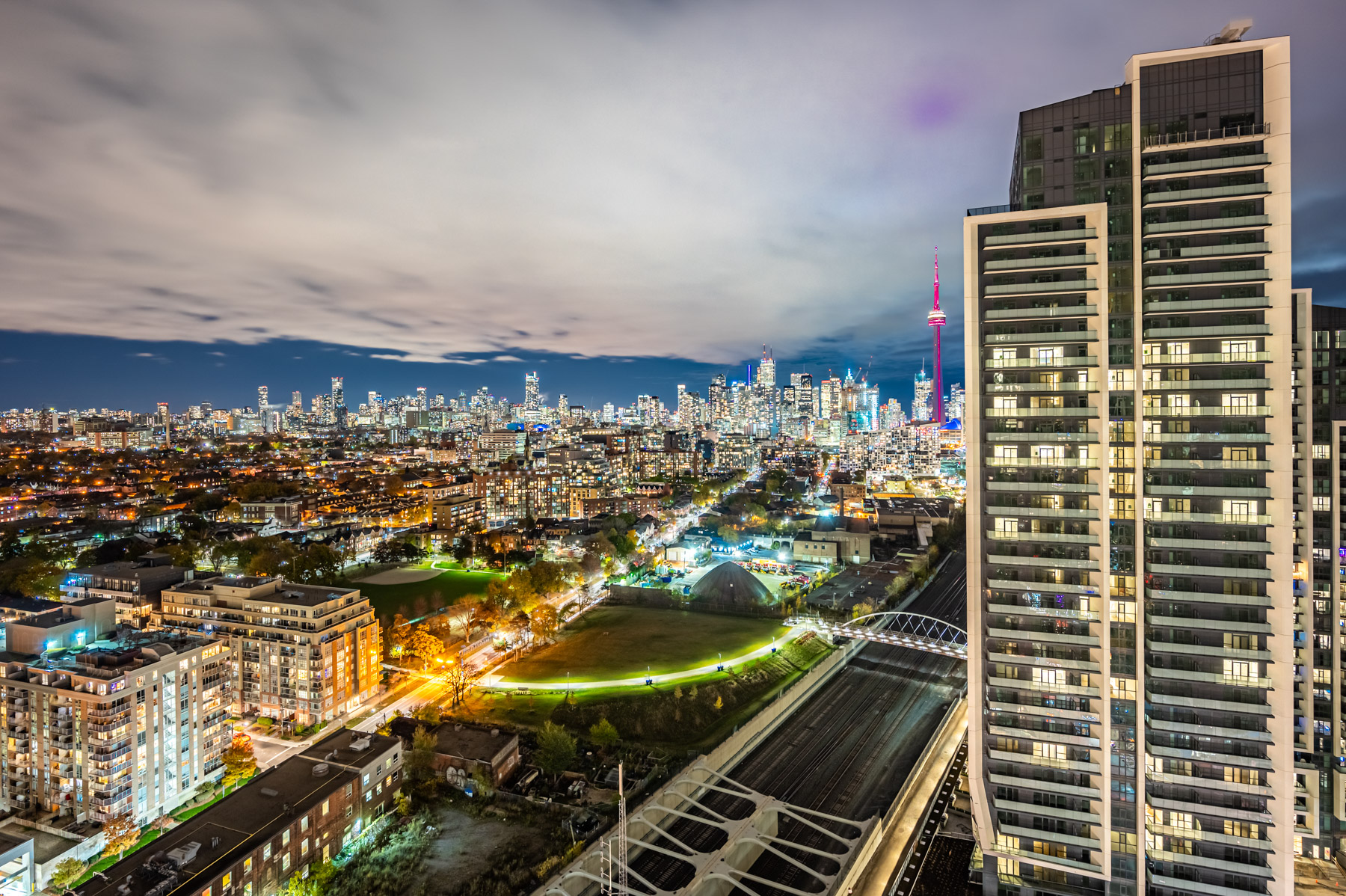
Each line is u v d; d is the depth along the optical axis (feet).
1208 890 324.80
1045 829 355.97
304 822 363.97
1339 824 407.64
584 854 369.91
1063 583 359.05
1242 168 335.06
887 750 522.47
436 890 357.61
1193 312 343.87
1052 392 360.69
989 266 363.97
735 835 396.78
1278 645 322.75
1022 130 373.61
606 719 541.34
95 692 408.67
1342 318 422.00
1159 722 333.01
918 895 370.73
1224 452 338.95
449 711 566.77
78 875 373.81
